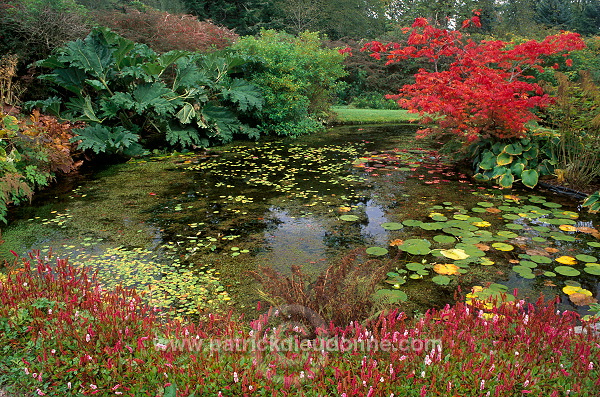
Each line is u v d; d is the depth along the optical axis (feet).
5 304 8.29
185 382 6.50
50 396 6.61
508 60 22.84
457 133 21.17
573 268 11.76
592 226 14.92
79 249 13.07
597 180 19.56
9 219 15.55
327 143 30.63
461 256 12.37
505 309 8.05
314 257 12.48
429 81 21.74
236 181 20.68
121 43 25.50
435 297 10.39
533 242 13.51
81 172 22.22
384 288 10.76
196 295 10.43
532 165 20.20
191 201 17.69
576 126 19.03
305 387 6.41
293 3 78.84
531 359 6.84
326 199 17.89
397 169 22.84
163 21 37.99
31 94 28.73
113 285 10.85
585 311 9.80
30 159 18.69
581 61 33.09
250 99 30.81
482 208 16.62
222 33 41.93
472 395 6.16
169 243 13.55
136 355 7.14
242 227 14.88
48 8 29.63
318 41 40.34
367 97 63.57
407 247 13.04
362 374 6.23
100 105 26.21
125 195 18.44
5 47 28.04
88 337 7.14
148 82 26.76
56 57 24.80
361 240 13.70
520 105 18.52
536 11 101.50
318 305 8.00
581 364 6.74
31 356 7.23
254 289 10.72
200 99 28.76
